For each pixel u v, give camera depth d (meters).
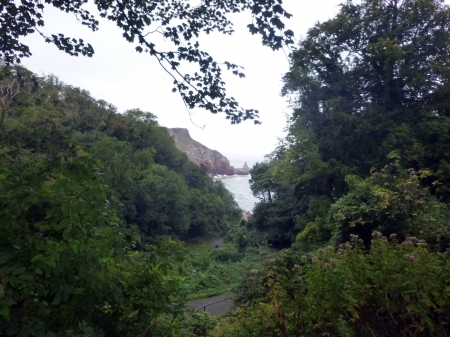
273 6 3.53
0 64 5.07
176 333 3.20
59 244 2.40
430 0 15.88
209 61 4.62
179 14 4.86
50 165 2.77
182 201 37.41
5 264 2.28
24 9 4.41
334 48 16.95
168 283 3.00
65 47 4.88
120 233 2.80
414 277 2.92
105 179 3.09
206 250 34.69
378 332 3.12
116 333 2.83
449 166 13.31
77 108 34.56
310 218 18.41
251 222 29.66
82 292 2.65
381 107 16.52
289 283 3.33
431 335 2.99
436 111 16.11
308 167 18.28
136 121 43.38
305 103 18.98
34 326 2.26
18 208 2.46
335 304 2.91
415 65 16.42
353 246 3.75
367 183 11.59
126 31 4.80
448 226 9.18
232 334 3.56
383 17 17.03
